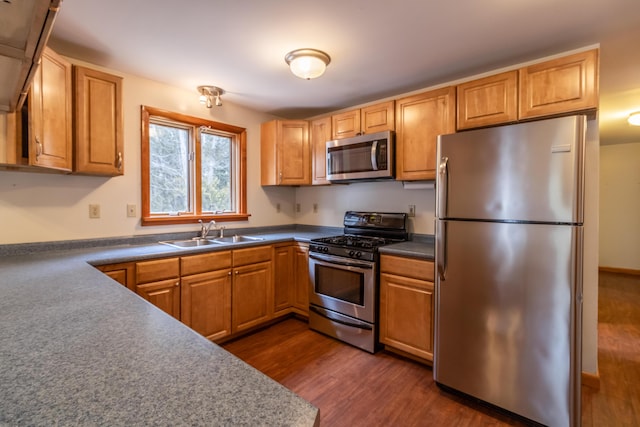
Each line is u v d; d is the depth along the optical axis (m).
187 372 0.67
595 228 2.07
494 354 1.82
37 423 0.51
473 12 1.71
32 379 0.64
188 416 0.53
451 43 2.06
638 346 2.72
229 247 2.66
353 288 2.66
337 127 3.15
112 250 2.32
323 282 2.90
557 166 1.60
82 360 0.72
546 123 1.62
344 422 1.76
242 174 3.42
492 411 1.86
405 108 2.64
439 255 1.99
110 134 2.22
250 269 2.84
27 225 2.14
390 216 3.04
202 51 2.17
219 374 0.67
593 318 2.09
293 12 1.72
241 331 2.83
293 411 0.55
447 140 1.96
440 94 2.42
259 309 2.92
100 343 0.81
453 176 1.93
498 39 2.00
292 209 4.03
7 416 0.52
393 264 2.47
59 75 1.92
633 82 2.72
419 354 2.33
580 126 1.54
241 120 3.41
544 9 1.68
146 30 1.91
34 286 1.35
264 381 0.65
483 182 1.82
